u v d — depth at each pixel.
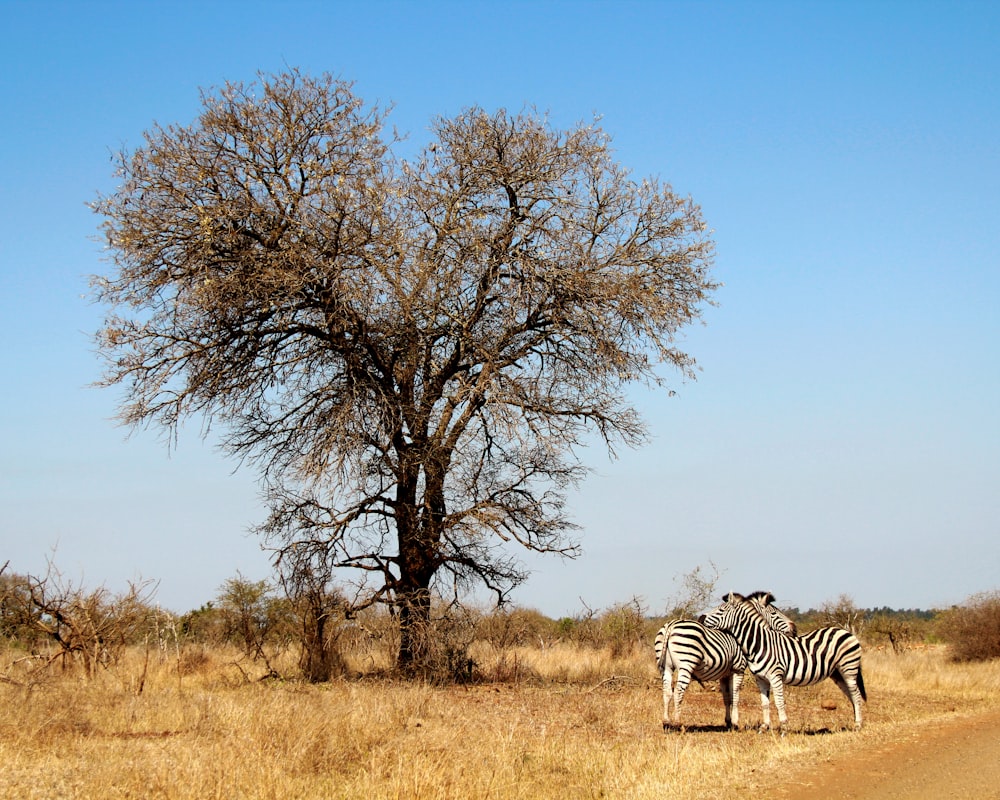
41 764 10.38
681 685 15.48
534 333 23.73
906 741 12.86
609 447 24.36
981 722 14.69
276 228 21.19
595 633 31.48
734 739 14.48
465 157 23.06
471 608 23.94
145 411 21.47
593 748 13.16
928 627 43.34
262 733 12.15
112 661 19.75
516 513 22.83
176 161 21.06
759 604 15.91
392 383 22.52
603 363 22.86
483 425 23.02
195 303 20.48
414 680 21.75
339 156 21.88
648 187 23.95
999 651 31.05
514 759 11.91
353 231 21.39
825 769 11.12
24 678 16.72
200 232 20.70
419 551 22.78
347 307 21.05
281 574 21.94
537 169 23.12
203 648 24.95
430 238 22.69
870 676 25.89
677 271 24.06
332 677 21.77
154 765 10.27
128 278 21.11
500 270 22.41
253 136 21.23
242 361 21.61
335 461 20.45
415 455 21.81
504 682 23.39
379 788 10.07
